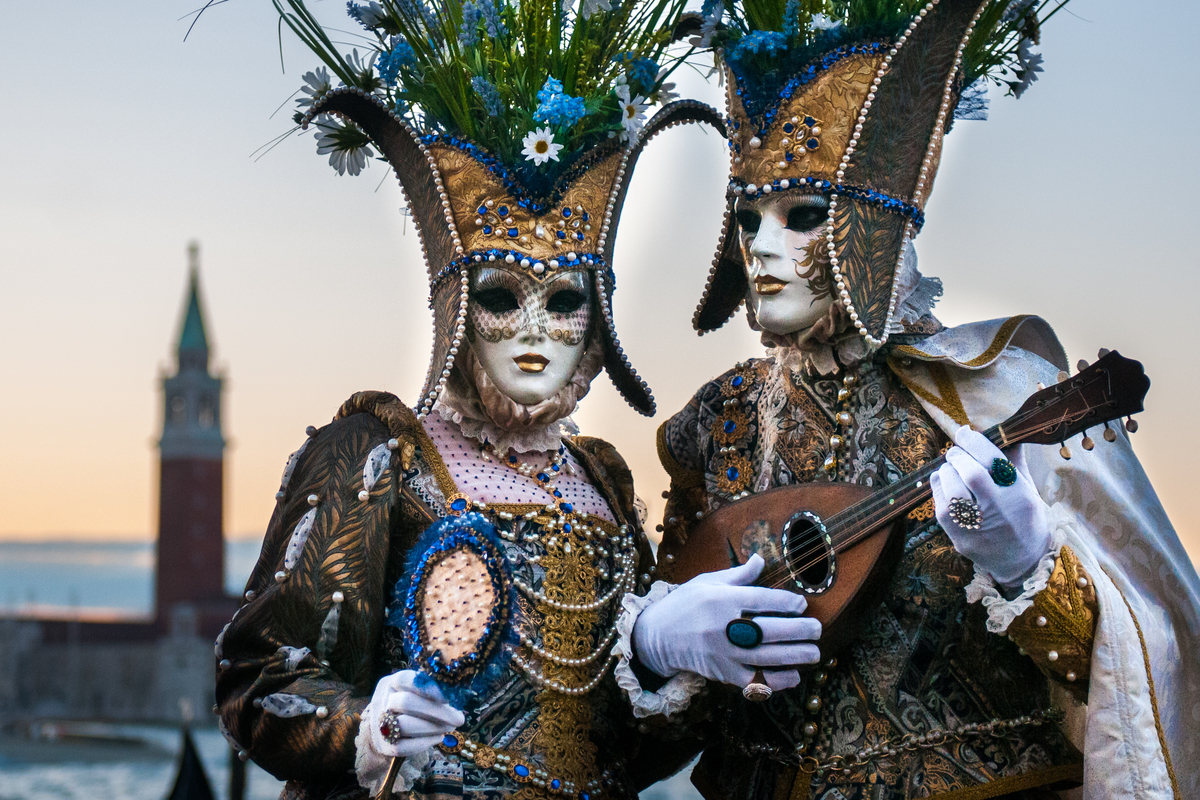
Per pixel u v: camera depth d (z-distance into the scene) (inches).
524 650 97.8
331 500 99.2
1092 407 88.4
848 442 103.5
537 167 99.7
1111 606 89.8
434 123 104.3
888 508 94.8
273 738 93.0
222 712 98.9
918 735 97.5
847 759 98.7
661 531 115.0
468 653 91.7
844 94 99.6
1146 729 88.5
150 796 842.2
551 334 100.0
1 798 823.7
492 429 103.7
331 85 107.1
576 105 99.0
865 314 98.1
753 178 101.7
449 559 94.3
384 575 98.1
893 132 100.6
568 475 106.7
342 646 96.0
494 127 101.3
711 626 94.3
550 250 100.1
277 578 98.0
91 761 1018.1
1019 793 97.2
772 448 107.3
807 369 106.3
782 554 98.7
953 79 103.3
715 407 113.7
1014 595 91.0
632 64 105.7
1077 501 97.3
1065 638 89.1
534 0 104.4
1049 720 98.7
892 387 103.5
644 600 99.2
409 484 101.0
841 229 98.6
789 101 100.7
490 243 99.6
